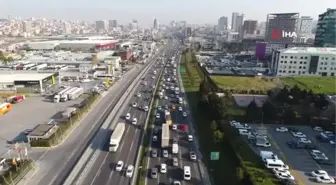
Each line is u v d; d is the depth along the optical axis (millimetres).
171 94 130375
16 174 55906
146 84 150375
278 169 60750
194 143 76188
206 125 88500
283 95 109438
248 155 68625
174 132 83500
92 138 77500
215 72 185875
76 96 118375
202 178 58375
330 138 79250
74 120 88188
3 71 150000
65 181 55594
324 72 176625
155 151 69062
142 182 55719
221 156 67688
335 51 180625
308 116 95000
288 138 80312
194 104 113938
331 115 97188
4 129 82375
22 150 68938
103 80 156750
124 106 109750
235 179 57500
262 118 93000
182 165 63750
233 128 84812
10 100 110688
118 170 60312
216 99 91250
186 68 195250
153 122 91688
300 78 168250
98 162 64125
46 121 89188
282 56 176500
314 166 64250
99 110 103688
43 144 70812
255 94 127438
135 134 81688
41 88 126188
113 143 69750
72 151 69188
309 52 176250
